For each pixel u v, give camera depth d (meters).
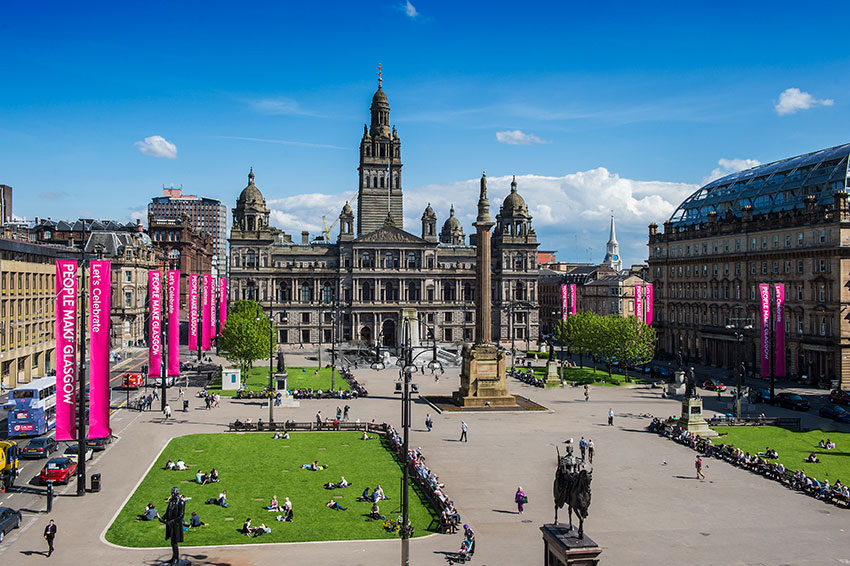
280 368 107.56
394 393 114.88
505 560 44.31
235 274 196.25
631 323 128.62
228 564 43.19
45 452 68.69
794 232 128.38
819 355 122.38
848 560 44.75
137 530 49.06
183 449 73.44
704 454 72.69
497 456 71.19
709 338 152.12
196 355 168.38
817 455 72.50
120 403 102.44
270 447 74.94
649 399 109.12
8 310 105.75
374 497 55.16
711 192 167.25
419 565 43.34
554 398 109.75
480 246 102.69
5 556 44.12
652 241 176.12
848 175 127.19
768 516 53.22
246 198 199.75
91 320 63.75
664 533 49.38
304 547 46.25
